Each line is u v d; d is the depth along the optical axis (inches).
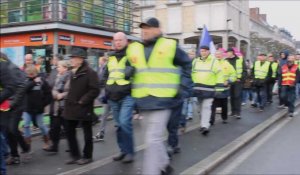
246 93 635.5
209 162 281.6
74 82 269.0
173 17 1635.1
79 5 683.4
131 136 281.1
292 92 541.0
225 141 353.1
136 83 218.2
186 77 258.1
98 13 720.3
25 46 675.4
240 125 440.1
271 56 638.5
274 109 586.6
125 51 278.7
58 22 623.5
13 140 280.4
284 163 295.3
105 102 350.3
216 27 1553.9
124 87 274.7
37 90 304.7
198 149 321.4
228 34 1556.3
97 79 268.7
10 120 249.1
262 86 574.9
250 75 615.5
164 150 226.5
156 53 212.5
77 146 281.9
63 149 329.1
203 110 380.5
